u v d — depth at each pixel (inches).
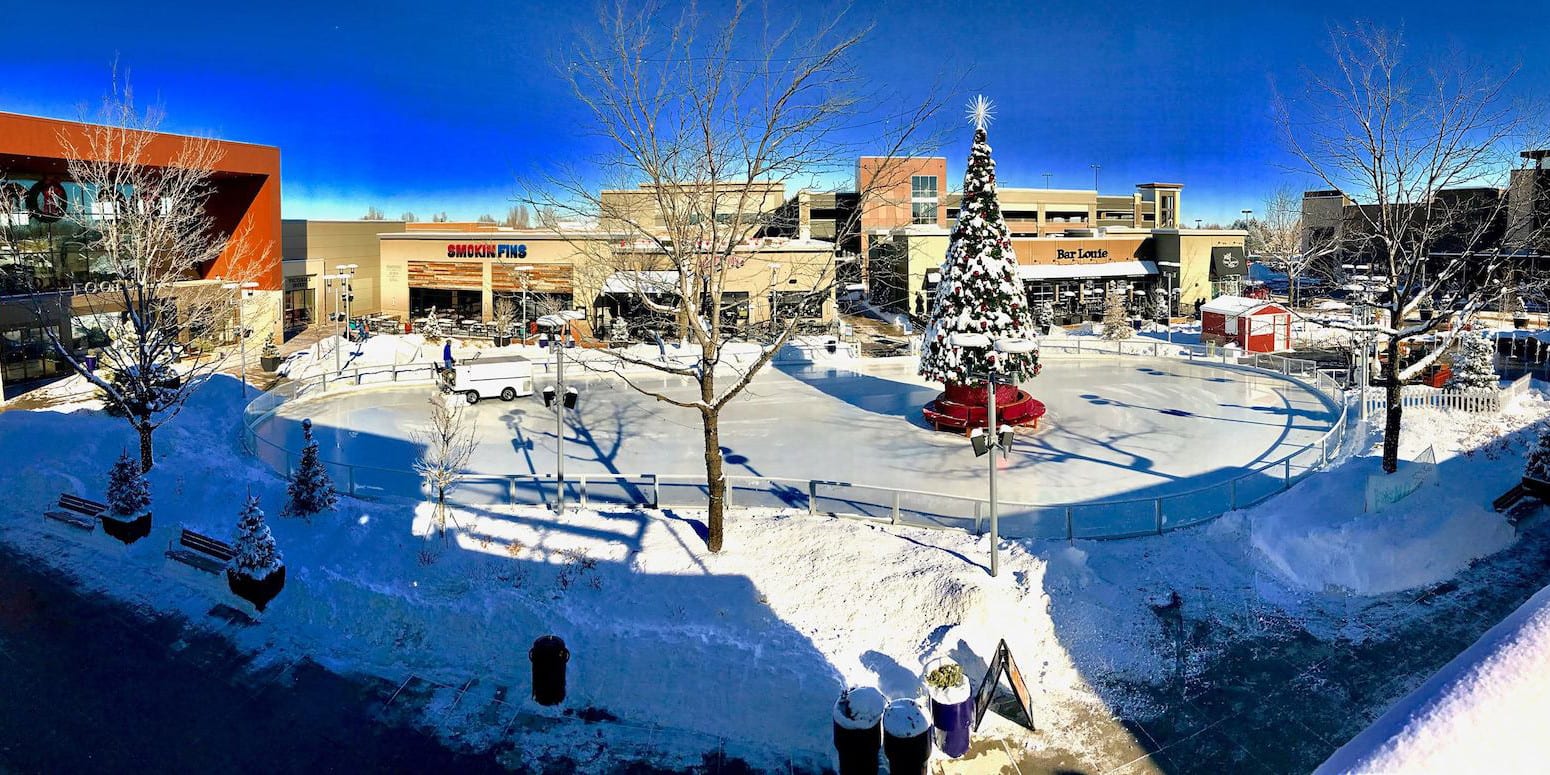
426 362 1653.5
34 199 1509.6
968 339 619.8
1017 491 888.3
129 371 910.4
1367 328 839.7
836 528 719.1
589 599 610.5
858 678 531.2
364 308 2881.4
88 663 543.2
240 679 530.0
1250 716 496.1
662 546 687.7
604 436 1130.7
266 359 1598.2
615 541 698.2
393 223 2933.1
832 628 578.9
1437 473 828.0
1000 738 480.1
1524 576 646.5
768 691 514.6
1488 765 57.0
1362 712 496.4
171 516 741.9
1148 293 2628.0
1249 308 1830.7
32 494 809.5
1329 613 604.1
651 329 1528.1
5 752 458.0
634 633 562.9
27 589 636.7
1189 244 2613.2
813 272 1738.4
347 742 474.9
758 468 983.6
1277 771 451.5
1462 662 67.6
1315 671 537.6
